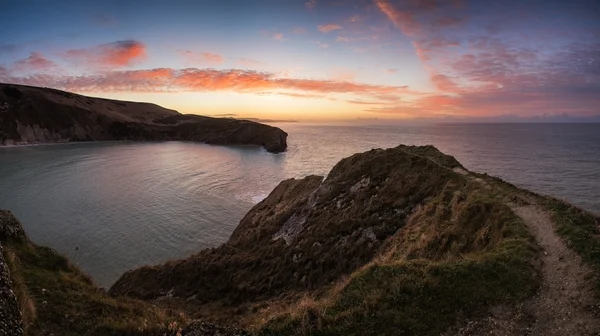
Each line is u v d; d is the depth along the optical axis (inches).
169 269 1216.2
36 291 506.0
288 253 1090.7
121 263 1448.1
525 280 468.8
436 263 509.0
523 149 5255.9
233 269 1141.1
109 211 2097.7
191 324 404.2
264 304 829.2
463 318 412.8
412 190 1111.6
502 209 715.4
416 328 398.6
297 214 1430.9
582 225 608.4
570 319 393.7
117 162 3971.5
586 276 454.6
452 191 968.9
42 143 5851.4
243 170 3671.3
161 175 3262.8
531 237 586.2
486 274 479.5
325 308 439.5
